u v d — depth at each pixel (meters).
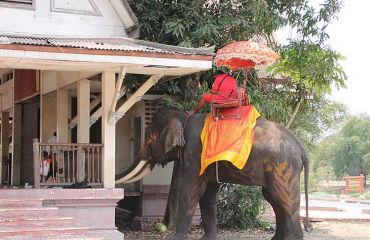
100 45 8.98
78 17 10.59
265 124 9.52
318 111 21.61
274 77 14.06
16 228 8.55
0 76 17.33
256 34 12.68
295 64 13.32
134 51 8.88
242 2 12.17
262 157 9.23
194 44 11.56
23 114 15.57
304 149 9.52
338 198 29.67
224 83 9.41
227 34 12.20
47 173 10.56
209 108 11.63
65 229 8.70
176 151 10.20
